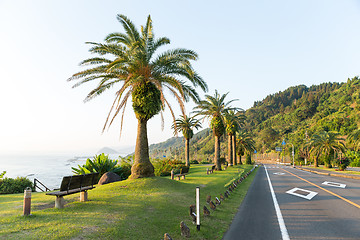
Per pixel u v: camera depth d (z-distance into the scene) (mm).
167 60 14914
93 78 15086
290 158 95812
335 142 50094
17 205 8414
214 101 32156
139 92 14312
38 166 156625
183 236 5633
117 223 5988
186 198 10055
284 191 13938
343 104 170625
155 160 29984
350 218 7566
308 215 7992
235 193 12797
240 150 59250
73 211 7023
